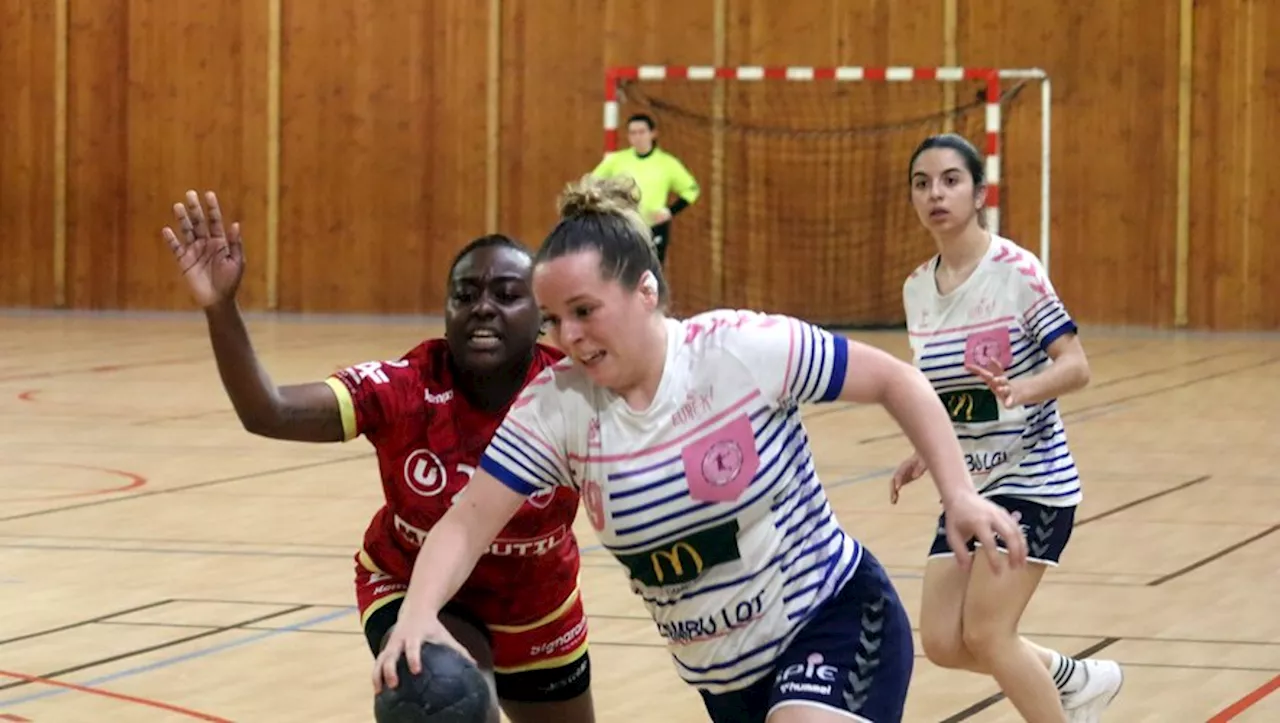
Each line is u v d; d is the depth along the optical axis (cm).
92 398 1808
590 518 436
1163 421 1658
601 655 805
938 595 609
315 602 909
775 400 427
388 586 539
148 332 2578
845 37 2686
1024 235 2653
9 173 2923
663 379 422
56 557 1021
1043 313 638
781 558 434
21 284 2938
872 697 431
